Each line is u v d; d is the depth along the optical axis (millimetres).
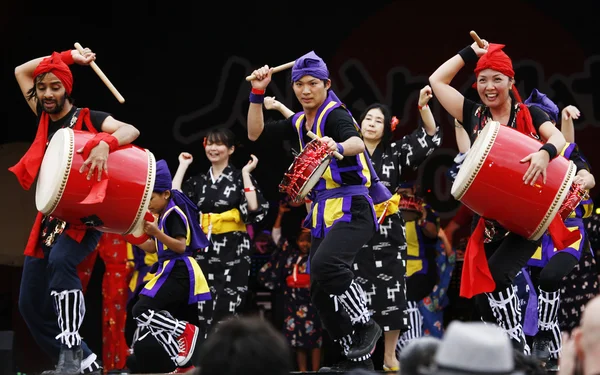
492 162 7848
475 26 15602
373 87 15656
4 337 8523
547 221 7922
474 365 3766
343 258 8203
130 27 15570
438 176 15508
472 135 8617
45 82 8789
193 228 10141
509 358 3812
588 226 13078
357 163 8445
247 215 12430
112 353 13406
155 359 10000
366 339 8500
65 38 15422
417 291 12500
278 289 14188
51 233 8891
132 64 15609
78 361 8820
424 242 12789
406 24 15617
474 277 8281
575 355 4379
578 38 15516
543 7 15539
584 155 15531
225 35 15703
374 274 10914
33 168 8797
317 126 8445
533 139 8055
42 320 9273
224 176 12523
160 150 15719
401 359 4695
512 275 8266
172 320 9680
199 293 9930
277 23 15695
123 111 15609
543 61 15578
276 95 15680
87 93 15531
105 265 13727
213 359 3770
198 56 15695
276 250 14039
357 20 15672
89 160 8195
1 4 15070
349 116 8430
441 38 15656
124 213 8414
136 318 9719
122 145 8508
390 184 11016
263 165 15820
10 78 15250
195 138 15742
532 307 10258
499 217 8062
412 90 15656
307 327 13375
